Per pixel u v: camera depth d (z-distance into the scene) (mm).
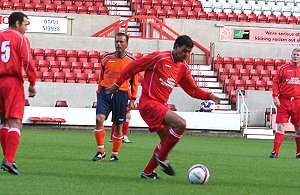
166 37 58469
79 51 55250
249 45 58688
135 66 16906
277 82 27500
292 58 27219
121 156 25250
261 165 23547
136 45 56406
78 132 43344
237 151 31562
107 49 56531
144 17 57625
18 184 15375
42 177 16984
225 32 60375
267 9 66375
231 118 47031
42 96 49562
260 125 49156
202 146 34625
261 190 15969
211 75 55406
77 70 53438
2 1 61000
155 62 16797
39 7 61125
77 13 60781
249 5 66250
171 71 16859
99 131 22688
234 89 53281
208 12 63281
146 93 16969
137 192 14734
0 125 18031
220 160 25219
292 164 24438
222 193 15047
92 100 50062
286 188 16641
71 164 21047
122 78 17062
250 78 54969
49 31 57750
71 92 49906
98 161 22453
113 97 22406
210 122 46875
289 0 68062
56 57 54938
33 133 40500
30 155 24203
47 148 28125
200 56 58062
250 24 60438
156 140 38031
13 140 16828
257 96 49312
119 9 63344
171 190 15219
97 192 14555
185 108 50469
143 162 22672
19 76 16875
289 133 47375
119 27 57969
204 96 17359
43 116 45812
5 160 16891
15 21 17141
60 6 61406
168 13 62438
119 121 22516
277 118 27859
